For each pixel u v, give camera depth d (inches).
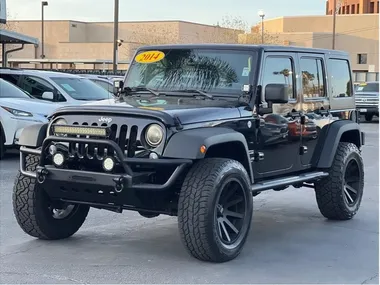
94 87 573.9
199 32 2608.3
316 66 298.5
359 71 2464.3
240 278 215.3
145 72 274.5
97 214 316.8
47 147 228.2
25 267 224.2
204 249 221.6
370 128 941.2
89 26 2834.6
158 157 214.2
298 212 331.3
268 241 267.7
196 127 223.1
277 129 263.0
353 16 2458.2
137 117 218.1
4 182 400.2
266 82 258.5
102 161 217.0
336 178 298.8
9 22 2407.7
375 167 508.1
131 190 214.5
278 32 2554.1
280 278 216.7
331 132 300.8
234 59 259.6
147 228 288.4
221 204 226.5
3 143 486.9
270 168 263.7
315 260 239.9
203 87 259.1
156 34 2481.5
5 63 946.7
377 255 247.8
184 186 219.3
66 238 266.2
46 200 250.4
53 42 2738.7
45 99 531.5
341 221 309.9
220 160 226.4
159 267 225.5
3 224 289.1
